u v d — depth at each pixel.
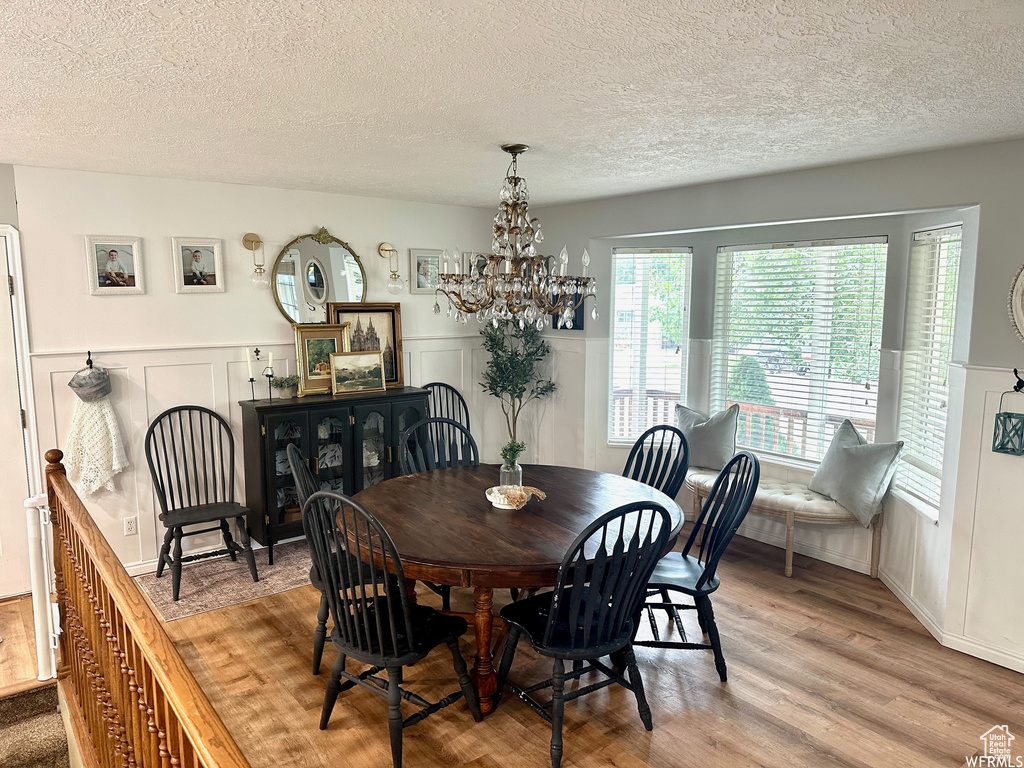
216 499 4.46
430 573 2.64
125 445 4.23
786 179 4.02
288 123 2.86
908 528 3.91
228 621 3.72
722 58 2.06
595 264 5.37
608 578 2.54
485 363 6.02
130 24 1.77
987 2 1.64
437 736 2.76
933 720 2.85
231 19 1.74
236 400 4.62
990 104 2.57
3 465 3.89
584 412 5.56
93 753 2.40
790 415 4.85
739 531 5.11
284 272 4.75
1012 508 3.19
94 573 2.09
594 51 2.00
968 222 3.45
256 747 2.68
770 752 2.65
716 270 5.16
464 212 5.72
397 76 2.23
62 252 3.93
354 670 3.21
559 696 2.56
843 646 3.46
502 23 1.78
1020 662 3.21
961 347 3.47
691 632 3.61
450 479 3.73
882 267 4.29
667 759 2.61
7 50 1.96
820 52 2.01
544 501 3.35
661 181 4.32
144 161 3.68
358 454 4.77
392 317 5.28
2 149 3.33
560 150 3.40
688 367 5.37
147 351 4.25
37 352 3.88
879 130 2.98
